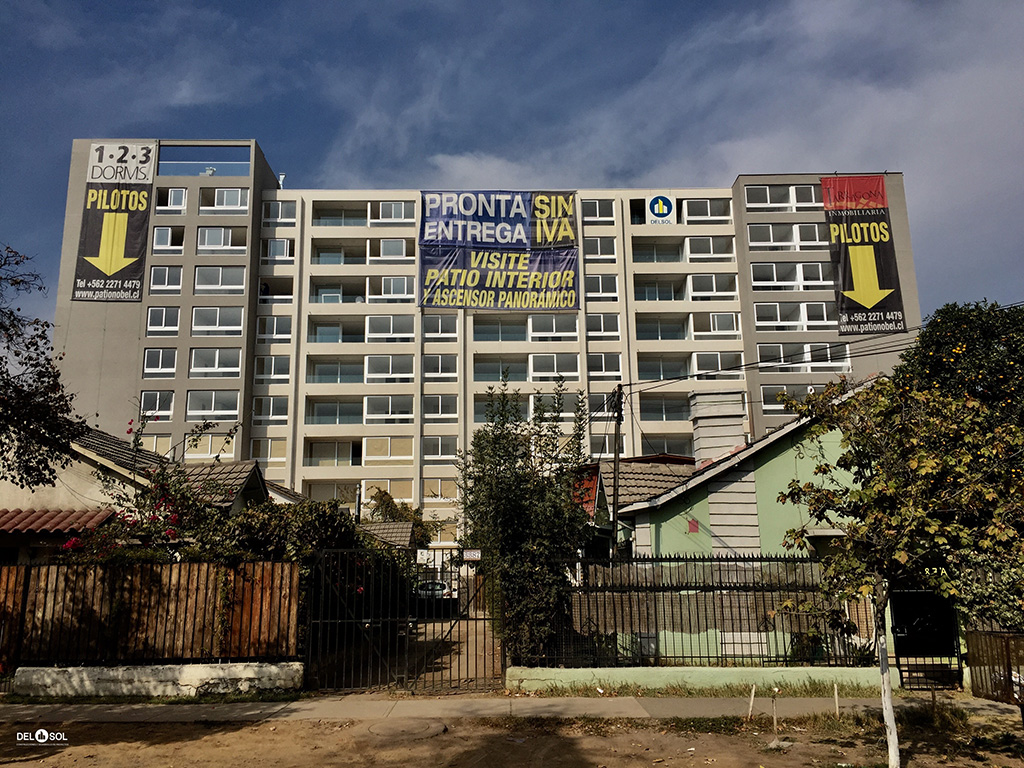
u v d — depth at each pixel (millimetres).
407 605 12914
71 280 48938
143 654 12031
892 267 52594
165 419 47531
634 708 10695
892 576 8062
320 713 10555
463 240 52781
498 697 11484
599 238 54094
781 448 15008
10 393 11828
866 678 11766
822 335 51531
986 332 27000
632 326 52562
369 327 51438
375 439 49688
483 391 51312
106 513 15398
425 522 44469
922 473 7574
